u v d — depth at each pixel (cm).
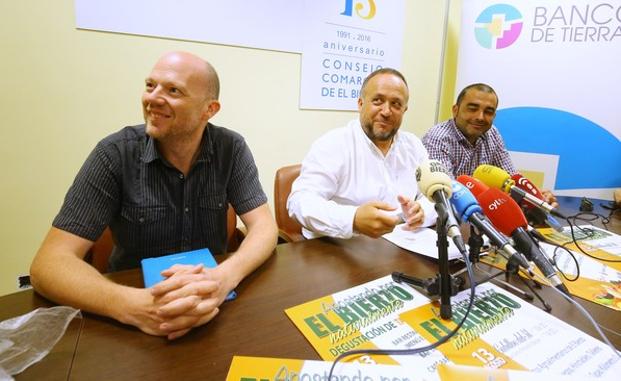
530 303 71
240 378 50
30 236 155
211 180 110
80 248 86
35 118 148
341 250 96
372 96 139
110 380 49
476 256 78
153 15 160
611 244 103
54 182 156
